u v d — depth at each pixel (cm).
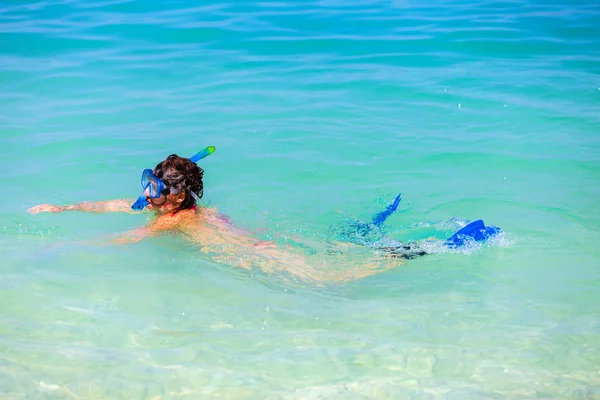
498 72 1365
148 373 595
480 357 616
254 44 1529
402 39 1555
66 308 688
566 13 1728
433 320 672
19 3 1817
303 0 1881
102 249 803
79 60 1426
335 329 659
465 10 1781
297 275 758
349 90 1291
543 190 953
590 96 1243
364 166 1026
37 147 1061
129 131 1118
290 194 948
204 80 1335
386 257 793
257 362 610
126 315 679
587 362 608
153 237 830
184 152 1046
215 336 647
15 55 1445
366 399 565
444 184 974
